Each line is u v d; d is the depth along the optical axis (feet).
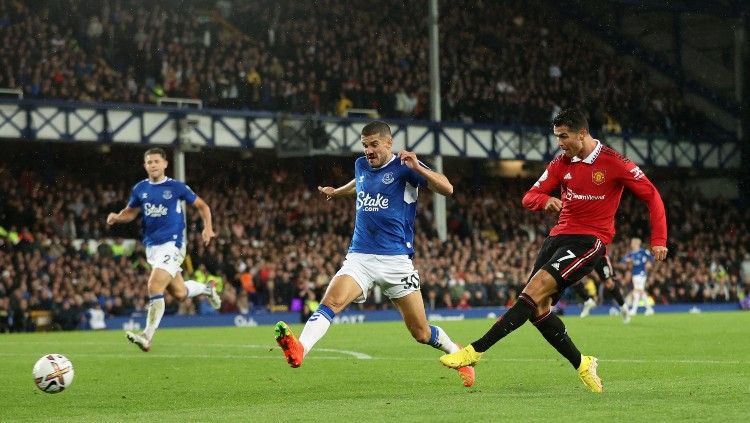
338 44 144.56
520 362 45.01
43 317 98.17
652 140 153.38
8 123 110.11
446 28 156.46
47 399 32.89
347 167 145.18
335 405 29.12
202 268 109.91
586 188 31.37
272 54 137.59
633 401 28.12
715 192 170.60
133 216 53.62
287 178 138.72
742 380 34.40
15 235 104.99
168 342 65.82
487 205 147.43
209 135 121.80
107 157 131.03
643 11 179.52
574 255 30.94
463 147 138.21
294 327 93.76
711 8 166.91
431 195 143.84
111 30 124.67
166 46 128.06
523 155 142.92
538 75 158.30
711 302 140.05
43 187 117.39
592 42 177.58
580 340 61.82
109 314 102.94
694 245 151.12
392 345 59.62
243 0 148.87
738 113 166.20
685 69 175.83
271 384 37.09
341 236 126.72
